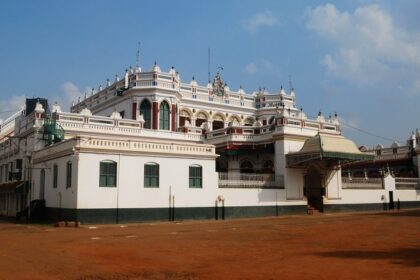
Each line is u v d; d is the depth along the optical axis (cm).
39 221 3083
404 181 4794
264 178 3619
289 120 3825
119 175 2839
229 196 3344
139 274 1102
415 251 1439
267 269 1141
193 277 1060
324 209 3922
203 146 3247
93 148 2745
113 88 4766
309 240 1773
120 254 1413
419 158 5078
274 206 3600
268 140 3900
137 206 2886
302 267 1162
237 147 4000
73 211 2717
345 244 1631
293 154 3697
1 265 1219
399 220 2847
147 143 2978
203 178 3216
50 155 3156
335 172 4062
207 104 4869
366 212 4103
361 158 3750
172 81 4475
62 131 3534
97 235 2044
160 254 1415
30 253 1438
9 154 4341
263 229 2308
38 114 3650
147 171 2967
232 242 1738
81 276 1081
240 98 5162
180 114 4678
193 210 3130
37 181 3453
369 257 1320
